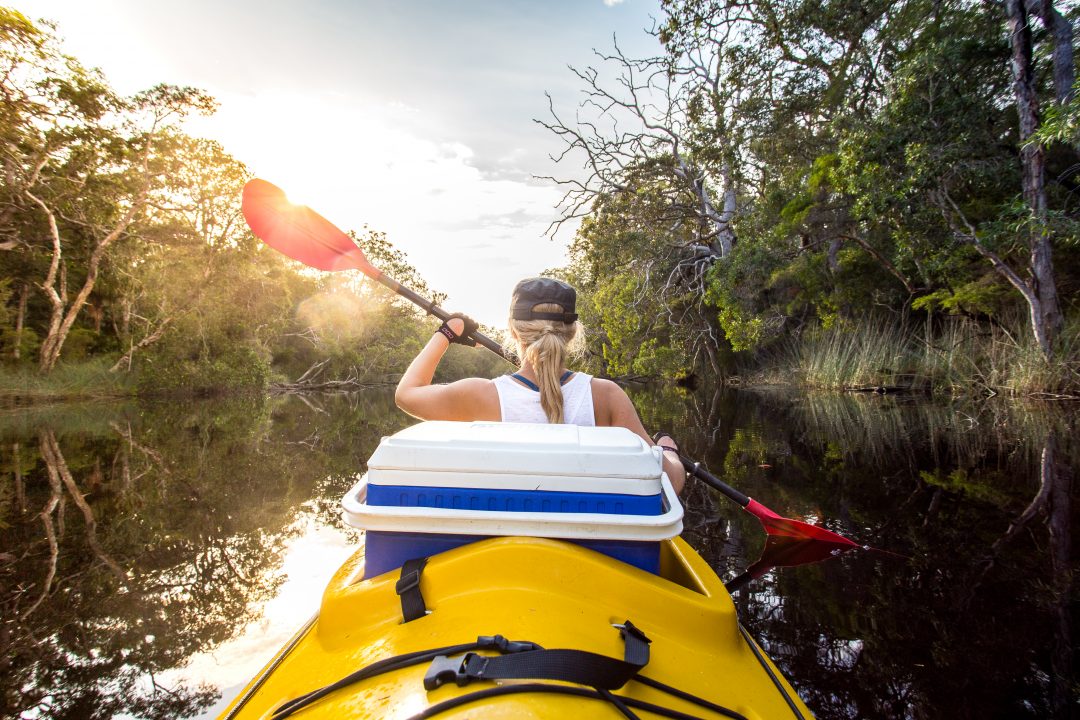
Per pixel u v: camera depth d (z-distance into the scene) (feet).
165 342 74.38
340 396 80.18
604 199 53.78
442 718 2.27
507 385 4.88
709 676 3.08
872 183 30.91
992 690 5.14
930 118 30.12
